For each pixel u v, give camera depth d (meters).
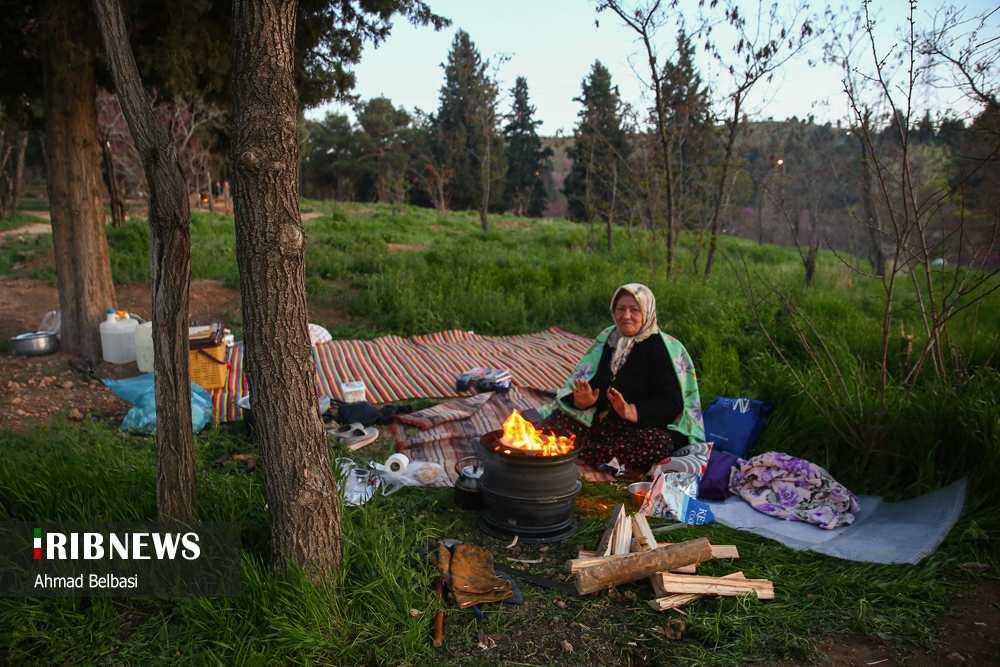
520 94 65.75
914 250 4.44
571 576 3.16
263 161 2.48
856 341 6.95
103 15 2.43
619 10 11.47
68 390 5.96
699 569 3.21
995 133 4.57
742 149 12.73
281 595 2.65
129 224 15.33
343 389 5.85
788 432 4.67
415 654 2.56
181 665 2.48
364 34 8.66
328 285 11.16
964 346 5.77
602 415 4.55
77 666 2.49
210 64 7.58
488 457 3.66
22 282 10.34
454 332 8.65
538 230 30.19
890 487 4.09
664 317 9.16
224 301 9.78
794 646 2.62
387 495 4.01
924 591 2.97
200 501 3.21
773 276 13.29
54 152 6.64
